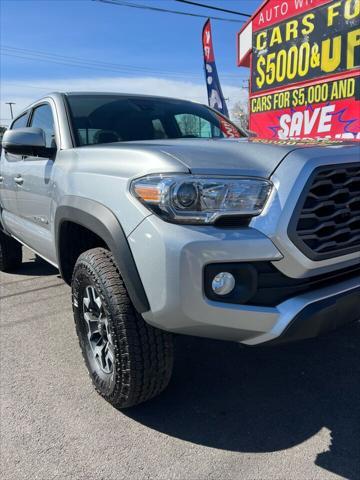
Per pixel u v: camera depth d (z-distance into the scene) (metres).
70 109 3.32
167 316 2.00
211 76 9.52
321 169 2.04
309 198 2.03
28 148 3.11
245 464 2.12
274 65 6.77
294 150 2.12
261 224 1.96
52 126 3.41
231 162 2.07
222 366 3.03
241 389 2.76
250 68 7.32
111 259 2.37
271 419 2.46
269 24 6.75
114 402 2.48
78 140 3.10
